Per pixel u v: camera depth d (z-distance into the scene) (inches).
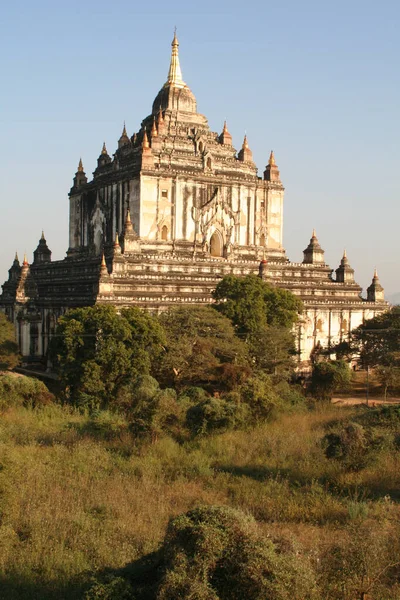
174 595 896.3
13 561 1179.3
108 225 4119.1
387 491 1609.3
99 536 1293.1
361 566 1070.4
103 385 2664.9
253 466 1825.8
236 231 4143.7
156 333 2807.6
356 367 3929.6
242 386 2402.8
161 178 3873.0
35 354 3796.8
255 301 3275.1
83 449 1924.2
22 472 1628.9
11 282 4138.8
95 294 3393.2
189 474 1755.7
